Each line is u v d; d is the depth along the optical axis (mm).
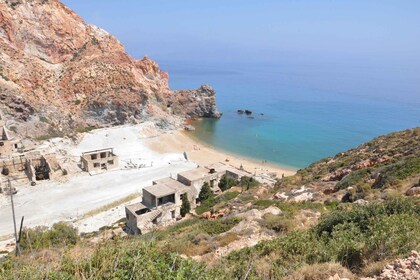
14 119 107875
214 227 28422
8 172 78688
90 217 61250
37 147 96438
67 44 150875
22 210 63375
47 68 135250
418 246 12523
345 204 27984
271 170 103938
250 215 28875
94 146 109125
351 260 14062
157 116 143000
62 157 91812
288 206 31953
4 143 84875
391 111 191000
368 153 49938
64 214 62281
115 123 133000
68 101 131000
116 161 90250
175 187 61938
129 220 55531
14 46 131750
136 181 81812
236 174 77000
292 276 12812
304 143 132125
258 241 21812
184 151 116375
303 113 181625
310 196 38031
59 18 151625
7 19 131000
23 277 9484
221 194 65625
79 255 10617
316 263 13625
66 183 77625
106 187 77188
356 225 18109
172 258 10641
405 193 27875
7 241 50094
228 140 134375
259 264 15188
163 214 55750
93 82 138000
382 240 13742
